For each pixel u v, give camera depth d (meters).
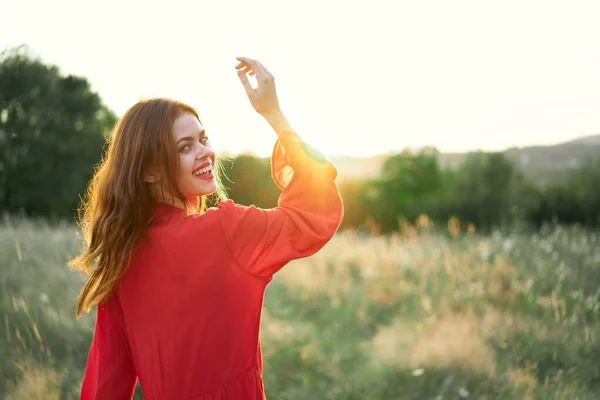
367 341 4.83
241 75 1.53
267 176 22.19
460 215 33.28
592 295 5.54
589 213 23.36
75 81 19.14
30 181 18.48
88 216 1.55
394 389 3.80
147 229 1.41
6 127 17.67
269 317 5.30
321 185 1.43
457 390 3.69
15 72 16.86
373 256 7.19
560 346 4.35
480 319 4.95
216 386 1.37
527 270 6.37
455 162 47.97
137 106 1.46
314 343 4.66
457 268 6.45
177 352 1.36
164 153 1.39
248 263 1.38
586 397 3.61
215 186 1.46
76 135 19.00
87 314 4.35
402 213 35.84
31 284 4.80
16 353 3.51
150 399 1.42
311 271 6.57
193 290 1.35
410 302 5.62
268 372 4.10
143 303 1.40
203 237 1.36
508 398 3.55
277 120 1.49
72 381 3.40
